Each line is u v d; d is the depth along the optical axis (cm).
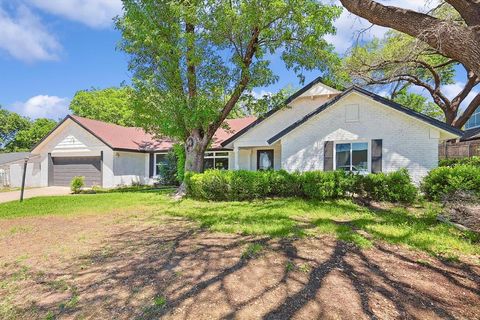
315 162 1256
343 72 1477
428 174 999
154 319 281
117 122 3219
